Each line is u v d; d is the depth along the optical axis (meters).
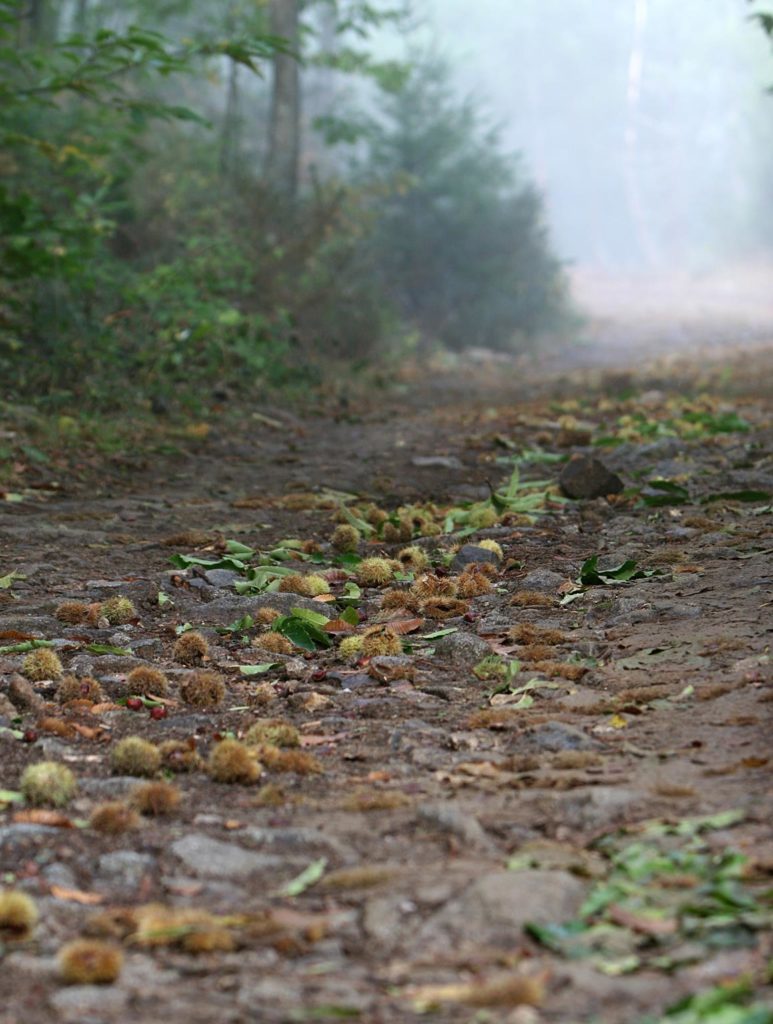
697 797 3.87
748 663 5.28
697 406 16.20
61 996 2.87
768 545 7.59
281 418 16.08
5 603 7.09
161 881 3.53
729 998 2.65
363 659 5.89
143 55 12.66
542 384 22.72
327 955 3.06
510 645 6.02
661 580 6.99
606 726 4.74
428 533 8.88
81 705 5.23
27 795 4.13
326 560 8.21
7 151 17.08
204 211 21.08
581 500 9.76
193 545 8.77
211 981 2.96
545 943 3.01
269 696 5.36
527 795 4.05
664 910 3.12
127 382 15.20
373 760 4.59
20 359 14.52
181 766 4.46
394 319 26.77
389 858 3.63
